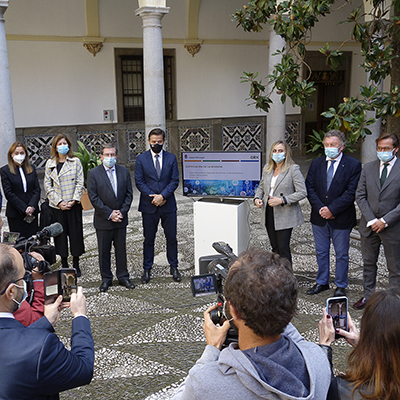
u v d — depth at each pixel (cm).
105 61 1227
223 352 136
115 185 489
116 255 501
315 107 1552
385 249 427
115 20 1217
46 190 521
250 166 493
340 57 530
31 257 227
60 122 1200
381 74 538
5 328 162
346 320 184
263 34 1384
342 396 144
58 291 188
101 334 395
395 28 616
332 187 455
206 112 1361
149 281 520
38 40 1145
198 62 1327
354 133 503
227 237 498
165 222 518
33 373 153
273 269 139
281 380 127
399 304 137
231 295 140
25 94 1155
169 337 388
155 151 505
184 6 1281
